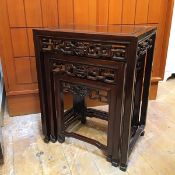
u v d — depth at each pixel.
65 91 1.03
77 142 1.18
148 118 1.44
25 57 1.32
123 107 0.88
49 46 0.96
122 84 0.84
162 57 1.58
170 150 1.12
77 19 1.33
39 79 1.05
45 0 1.24
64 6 1.28
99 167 1.01
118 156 0.98
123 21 1.40
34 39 0.98
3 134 1.25
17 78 1.35
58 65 0.98
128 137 0.92
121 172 0.98
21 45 1.29
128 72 0.81
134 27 1.04
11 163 1.03
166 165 1.02
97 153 1.10
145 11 1.42
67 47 0.91
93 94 0.96
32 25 1.27
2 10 1.19
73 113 1.31
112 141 0.97
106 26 1.11
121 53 0.80
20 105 1.43
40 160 1.05
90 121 1.40
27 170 0.99
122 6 1.36
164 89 1.93
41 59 1.01
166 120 1.42
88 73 0.91
